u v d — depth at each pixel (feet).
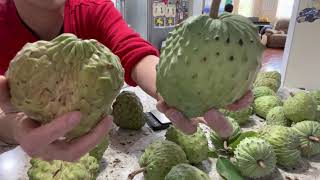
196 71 1.14
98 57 1.15
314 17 5.16
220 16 1.23
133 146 2.24
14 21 2.37
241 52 1.14
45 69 1.12
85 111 1.15
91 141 1.24
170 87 1.22
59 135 1.11
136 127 2.42
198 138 1.94
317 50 5.35
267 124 2.47
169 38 1.28
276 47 19.51
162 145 1.81
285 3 23.61
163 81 1.24
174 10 8.34
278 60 14.57
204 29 1.16
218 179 1.90
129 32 2.22
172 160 1.73
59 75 1.13
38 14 2.35
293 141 1.99
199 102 1.22
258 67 1.21
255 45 1.18
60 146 1.23
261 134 2.10
